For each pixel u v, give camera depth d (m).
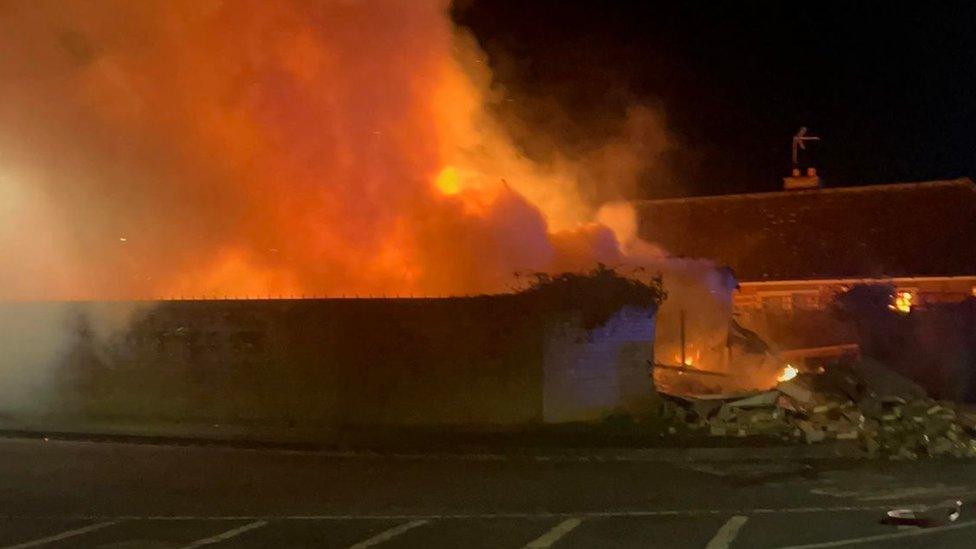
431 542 8.88
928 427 15.09
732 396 16.20
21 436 15.30
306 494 11.00
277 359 16.31
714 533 9.35
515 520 9.80
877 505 10.77
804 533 9.38
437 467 12.82
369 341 15.96
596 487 11.60
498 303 15.58
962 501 11.02
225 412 16.47
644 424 15.42
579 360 15.68
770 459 13.78
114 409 17.02
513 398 15.48
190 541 8.84
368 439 14.64
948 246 29.48
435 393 15.70
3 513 9.98
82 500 10.60
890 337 22.97
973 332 22.22
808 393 16.92
